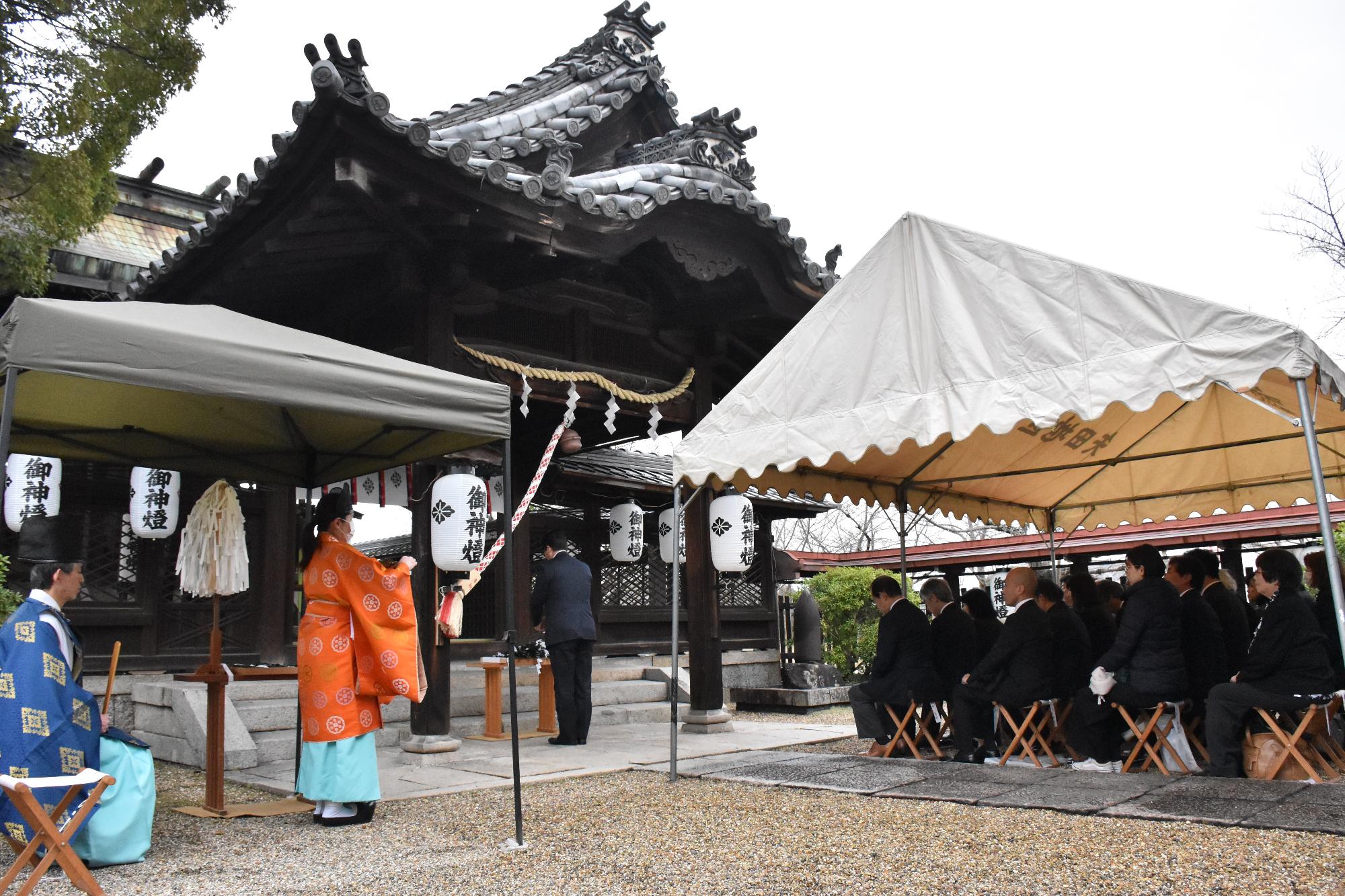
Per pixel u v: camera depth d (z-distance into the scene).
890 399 5.50
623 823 4.72
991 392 5.10
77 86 7.35
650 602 12.51
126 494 8.55
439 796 5.52
